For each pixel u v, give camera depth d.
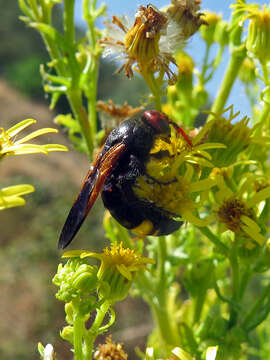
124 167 0.14
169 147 0.14
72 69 0.18
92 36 0.18
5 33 1.53
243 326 0.15
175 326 0.19
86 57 0.19
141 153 0.14
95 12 0.18
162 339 0.18
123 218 0.14
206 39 0.19
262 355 0.20
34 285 0.60
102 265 0.13
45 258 0.64
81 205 0.13
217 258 0.17
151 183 0.14
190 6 0.15
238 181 0.15
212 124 0.15
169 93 0.20
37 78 1.25
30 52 1.52
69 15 0.17
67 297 0.13
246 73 0.19
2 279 0.59
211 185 0.14
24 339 0.54
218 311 0.18
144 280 0.18
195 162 0.14
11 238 0.67
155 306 0.18
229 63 0.18
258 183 0.15
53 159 0.85
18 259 0.64
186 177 0.14
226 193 0.15
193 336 0.16
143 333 0.45
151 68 0.15
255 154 0.17
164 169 0.14
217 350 0.15
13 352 0.52
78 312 0.13
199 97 0.19
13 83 1.24
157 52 0.14
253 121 0.18
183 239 0.18
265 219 0.15
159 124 0.14
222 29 0.19
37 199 0.73
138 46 0.14
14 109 1.09
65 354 0.52
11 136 0.13
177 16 0.15
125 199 0.14
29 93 1.22
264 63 0.16
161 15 0.14
